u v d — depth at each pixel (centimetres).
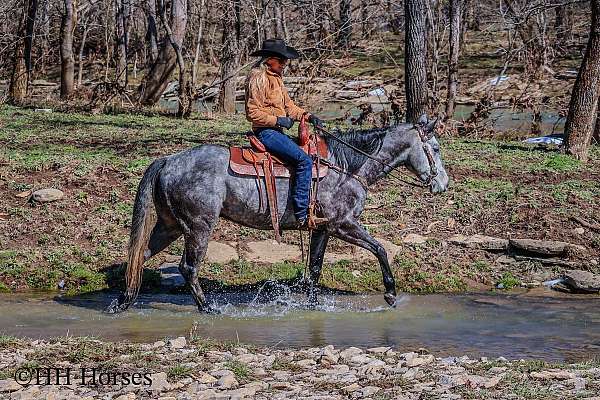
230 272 1295
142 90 3025
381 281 1284
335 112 3212
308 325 1066
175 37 2912
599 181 1739
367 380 781
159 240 1135
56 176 1605
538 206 1542
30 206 1477
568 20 4416
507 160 1934
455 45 2586
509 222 1485
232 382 760
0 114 2562
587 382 772
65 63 3192
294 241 1395
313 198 1103
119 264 1293
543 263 1362
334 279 1279
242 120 2647
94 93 2930
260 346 948
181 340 909
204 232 1093
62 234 1387
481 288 1299
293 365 833
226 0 3092
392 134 1156
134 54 4800
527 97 3259
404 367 835
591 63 1978
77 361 830
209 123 2494
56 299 1185
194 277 1106
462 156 1955
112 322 1064
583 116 1991
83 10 4012
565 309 1173
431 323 1087
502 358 888
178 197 1088
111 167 1669
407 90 2153
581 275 1288
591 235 1441
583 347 976
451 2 2584
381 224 1467
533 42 3784
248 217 1102
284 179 1099
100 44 4816
